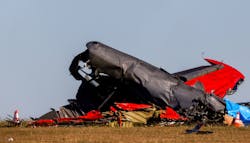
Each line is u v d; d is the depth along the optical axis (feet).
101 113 504.84
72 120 506.48
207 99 526.16
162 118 501.56
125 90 554.87
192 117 515.91
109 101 554.46
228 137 391.24
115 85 550.36
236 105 524.52
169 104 536.83
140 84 540.11
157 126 487.20
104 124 499.10
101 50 537.65
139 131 429.38
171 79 546.67
